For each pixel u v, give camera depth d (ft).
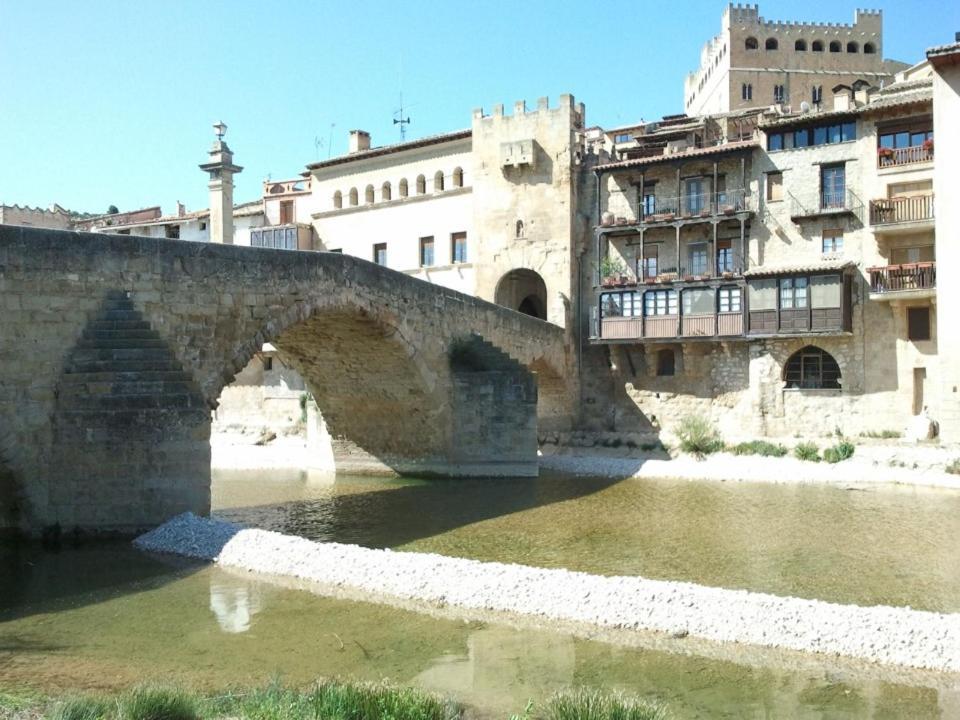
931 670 41.29
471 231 166.91
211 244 81.46
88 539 71.36
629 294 148.46
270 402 175.01
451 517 87.35
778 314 134.62
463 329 119.85
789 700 38.19
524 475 116.78
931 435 122.52
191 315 79.61
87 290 73.46
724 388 144.56
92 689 37.99
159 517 72.79
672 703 37.96
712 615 47.93
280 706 34.50
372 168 183.93
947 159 116.26
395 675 41.27
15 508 72.18
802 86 269.64
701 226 146.20
